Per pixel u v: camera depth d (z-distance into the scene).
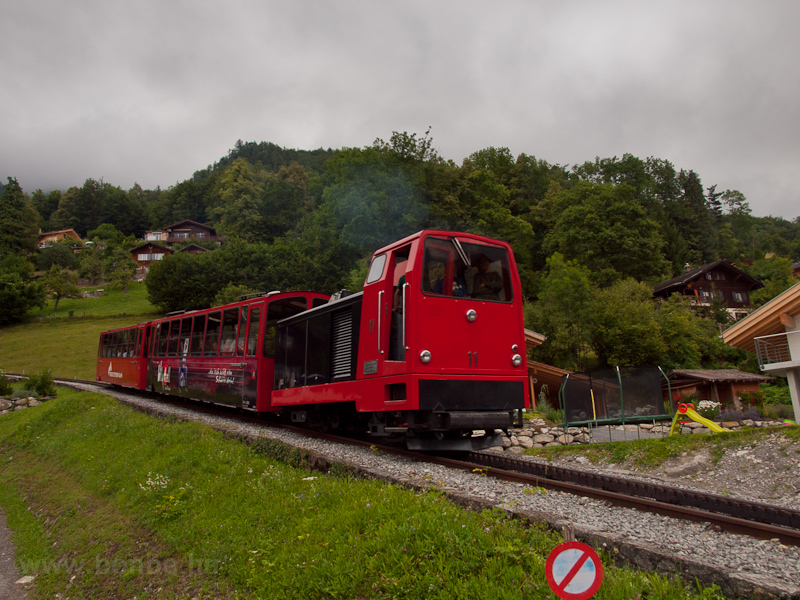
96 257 76.88
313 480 6.63
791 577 3.40
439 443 8.34
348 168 50.34
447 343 7.79
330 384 9.75
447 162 56.59
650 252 52.66
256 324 13.05
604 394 14.70
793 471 8.31
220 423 12.16
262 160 190.88
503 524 4.23
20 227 90.94
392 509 4.83
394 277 8.41
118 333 24.67
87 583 6.22
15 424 18.23
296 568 4.37
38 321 57.28
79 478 10.12
